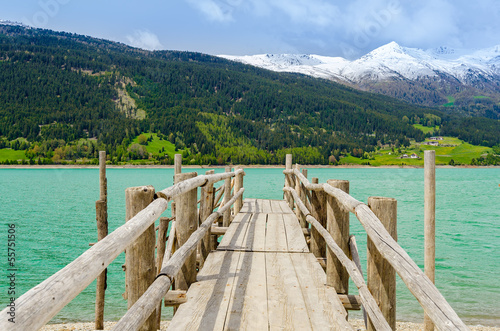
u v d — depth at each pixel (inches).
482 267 519.2
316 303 142.0
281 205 444.5
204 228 165.3
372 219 97.6
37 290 42.9
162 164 5649.6
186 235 159.5
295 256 208.8
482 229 893.8
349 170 5659.5
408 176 3875.5
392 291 109.1
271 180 2945.4
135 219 82.4
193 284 161.5
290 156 433.1
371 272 110.0
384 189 2119.8
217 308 136.5
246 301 143.3
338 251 138.2
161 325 296.2
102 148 6107.3
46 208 1214.3
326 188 157.5
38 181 2805.1
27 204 1331.2
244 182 2642.7
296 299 145.7
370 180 3088.1
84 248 629.9
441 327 55.6
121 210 1152.8
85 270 52.3
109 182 2593.5
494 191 2153.1
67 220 953.5
